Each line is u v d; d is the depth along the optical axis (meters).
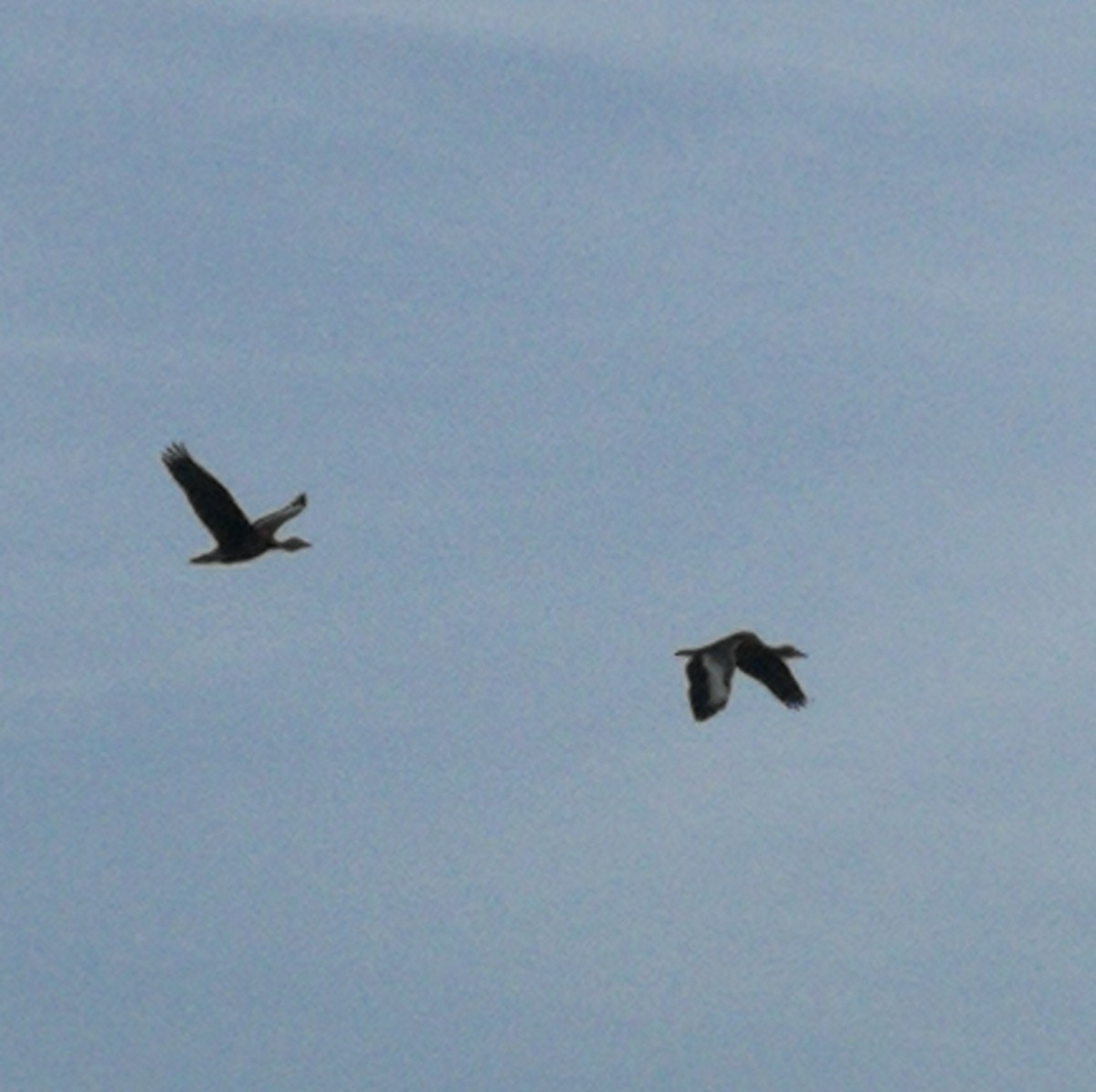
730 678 41.41
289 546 39.81
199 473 39.00
